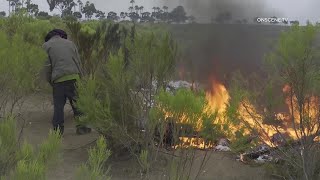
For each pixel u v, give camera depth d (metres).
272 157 4.75
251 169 4.91
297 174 4.42
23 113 6.70
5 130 2.55
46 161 2.45
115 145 5.12
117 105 5.00
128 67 4.96
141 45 4.74
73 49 6.39
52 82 6.29
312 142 4.01
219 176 4.55
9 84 4.63
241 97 4.21
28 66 4.85
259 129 4.54
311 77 3.83
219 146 5.38
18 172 2.13
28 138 5.55
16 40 5.05
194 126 3.43
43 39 8.62
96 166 2.61
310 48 3.80
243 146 4.48
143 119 4.76
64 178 4.16
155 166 4.30
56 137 2.52
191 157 4.06
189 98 3.28
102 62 7.11
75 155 5.20
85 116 5.19
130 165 4.84
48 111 7.44
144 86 4.68
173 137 3.58
